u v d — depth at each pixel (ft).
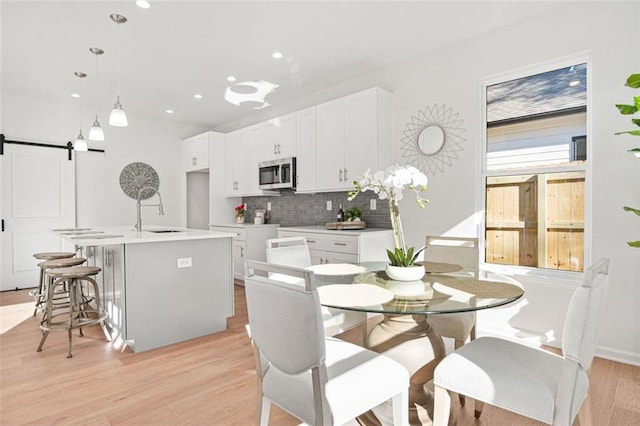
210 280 10.25
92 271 9.34
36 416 6.10
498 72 9.93
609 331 8.20
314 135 13.85
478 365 4.50
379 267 7.48
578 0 8.50
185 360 8.39
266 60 11.78
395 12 9.00
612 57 8.11
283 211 17.42
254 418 6.07
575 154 8.92
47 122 16.22
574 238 8.95
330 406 3.87
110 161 18.02
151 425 5.87
